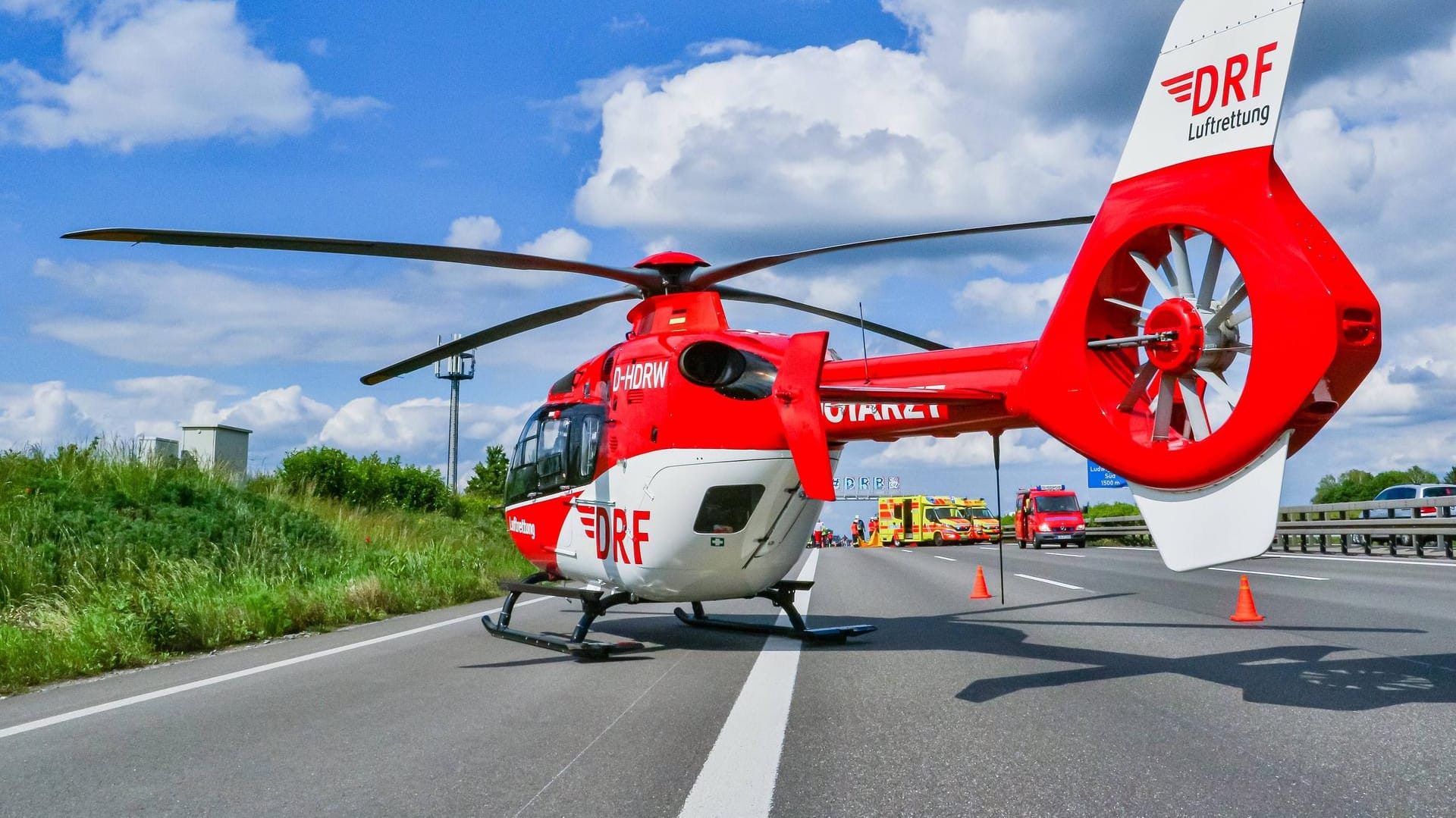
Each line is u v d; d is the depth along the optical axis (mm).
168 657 8805
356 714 5676
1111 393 5672
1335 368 4492
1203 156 5062
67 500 14609
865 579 17469
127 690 6871
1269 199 4750
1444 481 43281
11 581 11453
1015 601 12500
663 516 7797
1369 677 6422
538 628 10320
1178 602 12086
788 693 6109
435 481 28875
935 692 6055
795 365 7164
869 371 7230
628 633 9656
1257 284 4723
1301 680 6340
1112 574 18062
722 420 7664
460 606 13266
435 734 5098
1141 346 5383
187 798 3969
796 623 8836
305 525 17141
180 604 9680
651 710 5664
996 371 6402
